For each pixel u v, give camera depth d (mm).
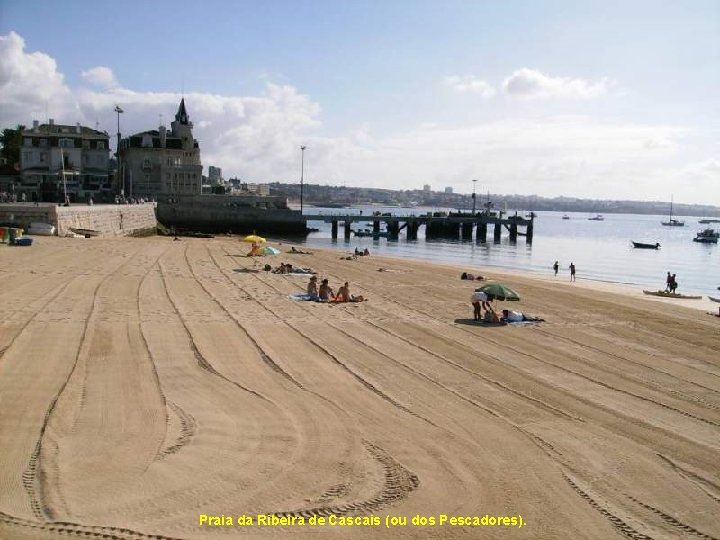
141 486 11133
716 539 10500
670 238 161000
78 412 14617
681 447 14391
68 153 106750
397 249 100875
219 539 9648
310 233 137875
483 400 17141
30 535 9391
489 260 83625
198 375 18109
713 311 37812
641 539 10414
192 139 127812
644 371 21156
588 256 95375
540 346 24172
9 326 22609
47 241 55469
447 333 25734
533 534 10367
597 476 12641
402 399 16875
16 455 12141
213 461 12320
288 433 14031
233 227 112188
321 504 10898
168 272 40906
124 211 80625
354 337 24203
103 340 21469
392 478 12047
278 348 21797
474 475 12383
